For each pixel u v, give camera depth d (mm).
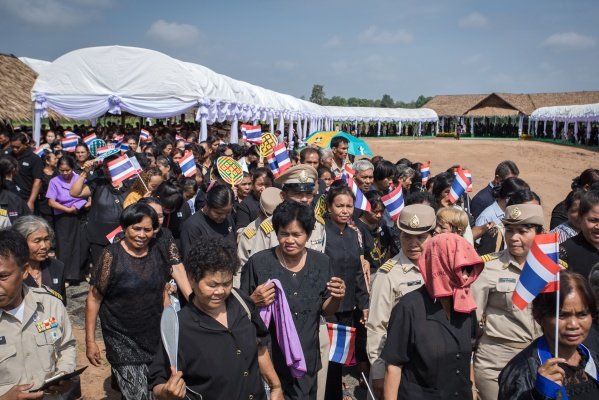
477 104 73375
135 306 4500
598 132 55062
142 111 18156
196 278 3088
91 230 7992
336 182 6539
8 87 23672
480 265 3211
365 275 5863
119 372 4531
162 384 3090
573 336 2742
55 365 3605
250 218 7383
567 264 4590
